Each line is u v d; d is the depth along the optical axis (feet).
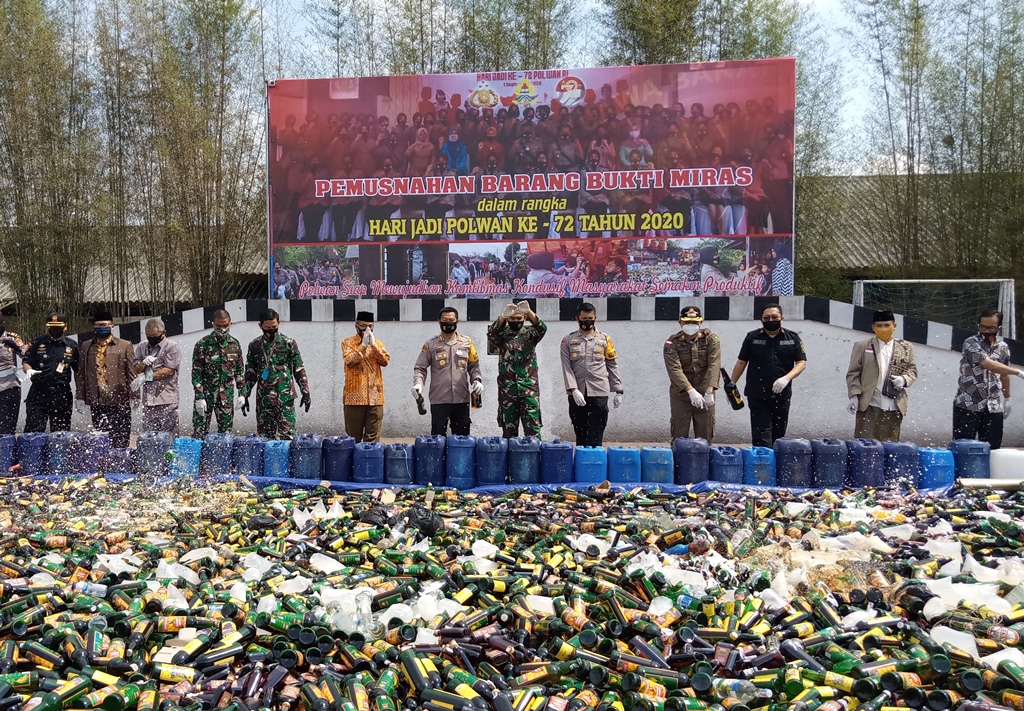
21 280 57.36
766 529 20.39
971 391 31.60
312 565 18.21
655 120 43.27
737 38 60.90
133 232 62.13
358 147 44.50
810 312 39.99
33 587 16.02
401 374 41.70
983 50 57.98
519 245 44.16
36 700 11.77
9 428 34.86
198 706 11.87
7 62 56.08
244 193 63.46
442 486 27.04
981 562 18.11
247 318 41.73
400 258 44.60
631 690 12.36
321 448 27.58
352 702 11.83
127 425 34.14
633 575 16.19
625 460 26.55
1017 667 12.44
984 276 56.95
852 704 12.32
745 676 13.08
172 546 19.33
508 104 43.86
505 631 14.46
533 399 31.65
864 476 26.03
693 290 43.45
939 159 59.93
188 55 61.77
